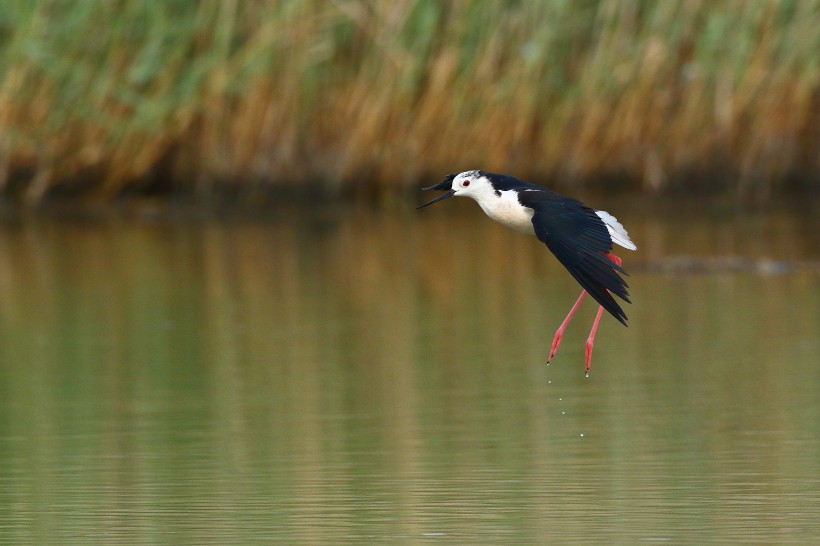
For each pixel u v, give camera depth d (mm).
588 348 8609
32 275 16984
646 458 8977
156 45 20688
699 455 9008
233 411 10445
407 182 22125
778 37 21828
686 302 14773
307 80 21281
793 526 7523
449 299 15250
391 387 11164
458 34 21266
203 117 21750
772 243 18641
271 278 16703
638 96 21672
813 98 22547
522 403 10578
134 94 21047
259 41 21016
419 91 21672
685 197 22438
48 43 20562
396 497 8195
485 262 17938
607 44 21516
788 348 12312
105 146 21672
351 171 22047
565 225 7613
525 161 21828
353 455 9156
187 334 13445
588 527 7570
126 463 9031
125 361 12234
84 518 7883
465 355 12352
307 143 22031
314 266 17609
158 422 10125
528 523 7660
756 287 15555
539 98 21656
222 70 21016
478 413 10281
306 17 21109
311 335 13336
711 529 7492
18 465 9031
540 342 12891
